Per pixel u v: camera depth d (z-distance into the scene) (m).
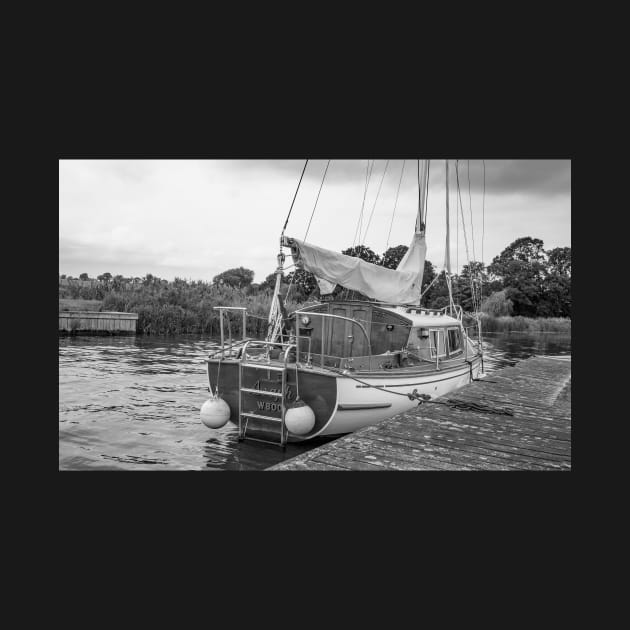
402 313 9.84
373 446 5.19
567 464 4.68
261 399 8.09
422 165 11.91
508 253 73.06
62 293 31.56
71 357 17.83
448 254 13.04
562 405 7.75
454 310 13.23
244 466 6.96
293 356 8.71
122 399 11.16
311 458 4.75
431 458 4.81
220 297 33.66
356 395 7.84
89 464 6.88
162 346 22.30
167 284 34.84
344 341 9.20
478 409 7.13
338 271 8.98
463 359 11.26
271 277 45.72
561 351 26.42
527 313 56.78
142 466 6.85
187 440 8.25
